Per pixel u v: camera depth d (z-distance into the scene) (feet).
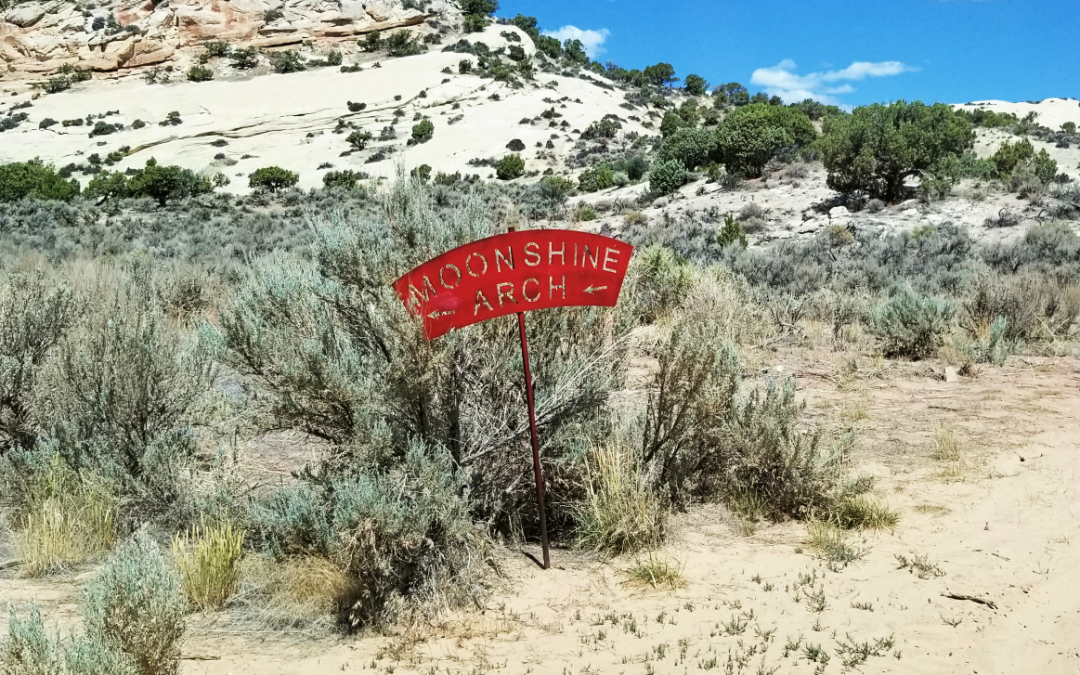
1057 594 15.48
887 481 21.29
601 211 136.26
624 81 401.90
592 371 19.72
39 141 280.10
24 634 10.69
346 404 16.74
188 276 42.47
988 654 13.52
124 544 15.97
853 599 15.40
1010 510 19.35
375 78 341.62
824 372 33.47
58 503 17.01
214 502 17.15
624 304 20.53
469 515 17.19
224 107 315.17
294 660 13.34
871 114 111.96
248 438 18.84
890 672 13.01
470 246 16.01
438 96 313.32
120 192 177.88
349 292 17.38
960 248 78.02
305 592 15.05
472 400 18.16
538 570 16.87
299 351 16.61
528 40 401.49
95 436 19.40
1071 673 13.03
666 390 19.76
